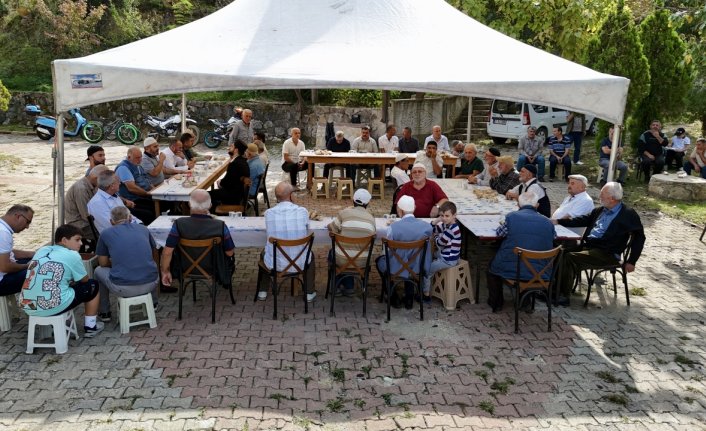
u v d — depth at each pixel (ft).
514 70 20.39
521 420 13.12
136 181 24.84
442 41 21.98
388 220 20.42
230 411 13.12
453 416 13.17
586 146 53.52
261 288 19.99
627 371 15.38
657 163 38.55
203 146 56.59
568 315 18.81
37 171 41.24
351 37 21.65
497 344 16.66
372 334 17.07
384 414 13.20
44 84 64.75
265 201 31.94
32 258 16.96
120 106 60.85
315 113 58.95
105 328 17.13
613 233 19.17
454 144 35.22
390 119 55.16
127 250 16.37
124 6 69.00
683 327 18.16
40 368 14.78
